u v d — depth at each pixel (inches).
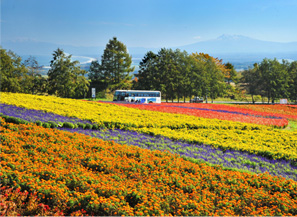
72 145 590.2
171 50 3051.2
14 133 613.0
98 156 528.4
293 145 812.0
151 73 3009.4
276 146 783.1
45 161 478.0
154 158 554.9
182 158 588.1
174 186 431.5
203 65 3161.9
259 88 3265.3
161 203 362.9
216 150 704.4
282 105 2647.6
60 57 2504.9
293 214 376.2
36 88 2484.0
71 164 489.4
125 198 374.6
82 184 397.1
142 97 2239.2
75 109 1104.2
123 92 2175.2
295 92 3267.7
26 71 2305.6
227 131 992.9
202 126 1029.8
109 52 3373.5
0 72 2103.8
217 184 442.6
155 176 461.1
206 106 2027.6
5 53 2188.7
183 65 3034.0
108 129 853.8
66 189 378.3
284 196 415.5
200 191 419.5
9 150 512.4
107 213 331.9
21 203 344.5
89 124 837.8
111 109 1257.4
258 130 1045.2
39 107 1011.3
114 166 492.7
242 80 3676.2
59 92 2573.8
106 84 3344.0
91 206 338.3
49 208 333.4
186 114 1373.0
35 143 560.7
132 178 458.6
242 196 412.2
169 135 811.4
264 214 354.9
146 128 898.1
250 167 602.2
